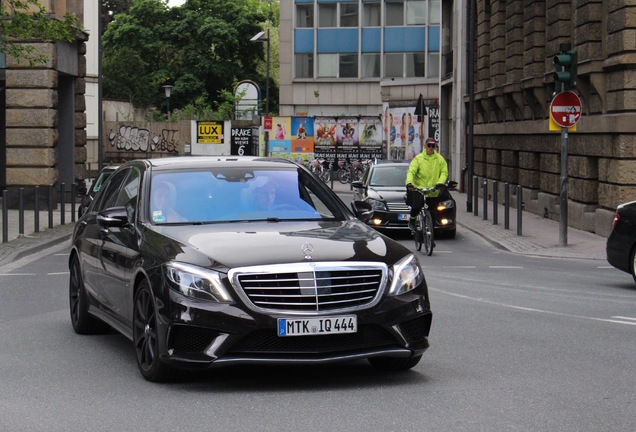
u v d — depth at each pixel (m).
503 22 35.09
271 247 6.98
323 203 8.30
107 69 78.56
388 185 22.88
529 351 8.41
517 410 6.23
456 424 5.87
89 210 9.84
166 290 6.81
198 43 85.62
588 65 21.91
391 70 67.69
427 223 18.62
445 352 8.38
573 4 25.05
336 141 55.28
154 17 86.56
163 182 8.22
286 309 6.67
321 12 67.88
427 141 19.00
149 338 7.15
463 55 42.22
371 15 67.50
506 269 16.06
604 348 8.57
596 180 23.23
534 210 29.20
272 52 91.88
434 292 12.79
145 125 70.50
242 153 62.22
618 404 6.40
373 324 6.82
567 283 13.95
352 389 6.90
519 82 31.25
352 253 7.00
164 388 6.99
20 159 30.28
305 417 6.08
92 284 8.96
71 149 33.97
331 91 68.12
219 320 6.61
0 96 33.81
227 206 8.02
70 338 9.30
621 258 13.50
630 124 20.34
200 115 70.62
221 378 7.31
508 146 33.16
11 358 8.24
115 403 6.51
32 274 15.30
